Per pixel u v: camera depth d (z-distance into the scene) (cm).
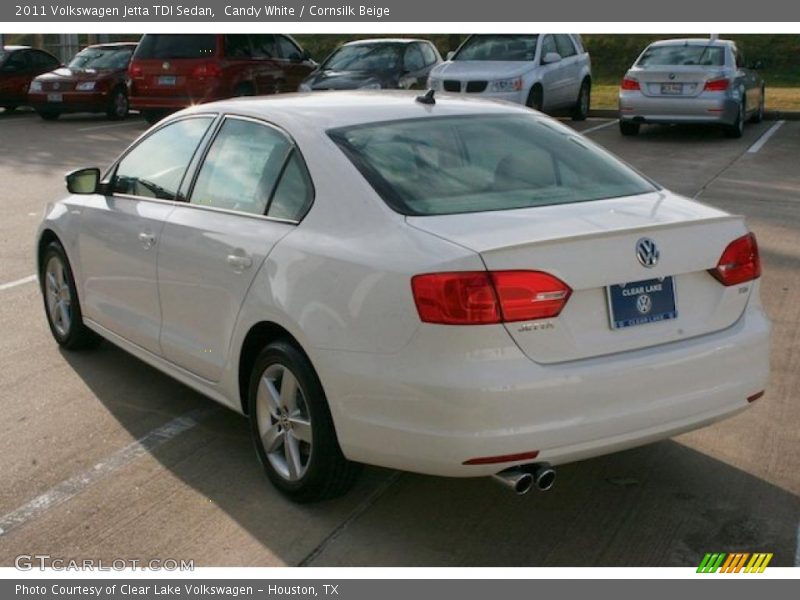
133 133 1917
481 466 366
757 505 436
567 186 441
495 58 1791
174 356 511
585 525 421
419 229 391
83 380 595
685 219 407
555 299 369
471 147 452
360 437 390
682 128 1880
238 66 1883
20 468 480
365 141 442
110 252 560
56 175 1377
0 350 648
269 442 447
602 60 3297
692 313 405
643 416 385
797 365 607
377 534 417
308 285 409
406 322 372
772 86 2795
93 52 2253
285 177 450
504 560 397
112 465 483
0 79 2284
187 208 502
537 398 364
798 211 1079
